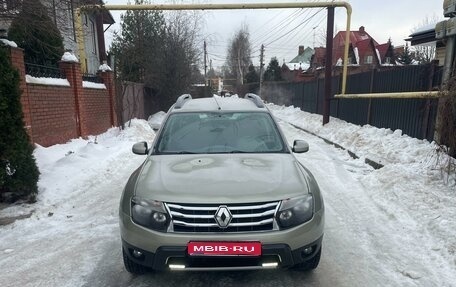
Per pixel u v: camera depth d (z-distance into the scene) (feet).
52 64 32.53
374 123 37.04
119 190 20.21
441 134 18.21
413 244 13.08
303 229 9.70
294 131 50.37
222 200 9.41
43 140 26.37
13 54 21.80
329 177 23.07
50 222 15.46
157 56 72.74
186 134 13.82
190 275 11.21
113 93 43.27
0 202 17.17
